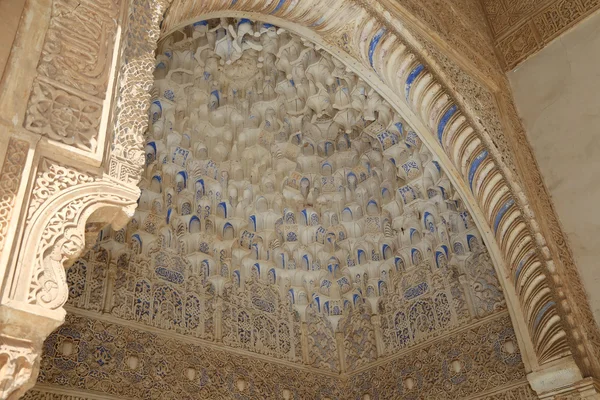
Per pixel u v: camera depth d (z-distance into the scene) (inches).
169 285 238.1
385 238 277.4
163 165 249.4
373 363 268.4
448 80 206.7
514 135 221.1
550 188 215.9
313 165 285.1
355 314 284.0
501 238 208.5
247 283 267.0
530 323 196.4
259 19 199.2
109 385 201.2
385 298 276.7
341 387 272.2
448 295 255.1
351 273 285.4
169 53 241.3
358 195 285.3
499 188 207.5
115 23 105.1
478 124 207.2
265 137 271.6
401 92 214.8
